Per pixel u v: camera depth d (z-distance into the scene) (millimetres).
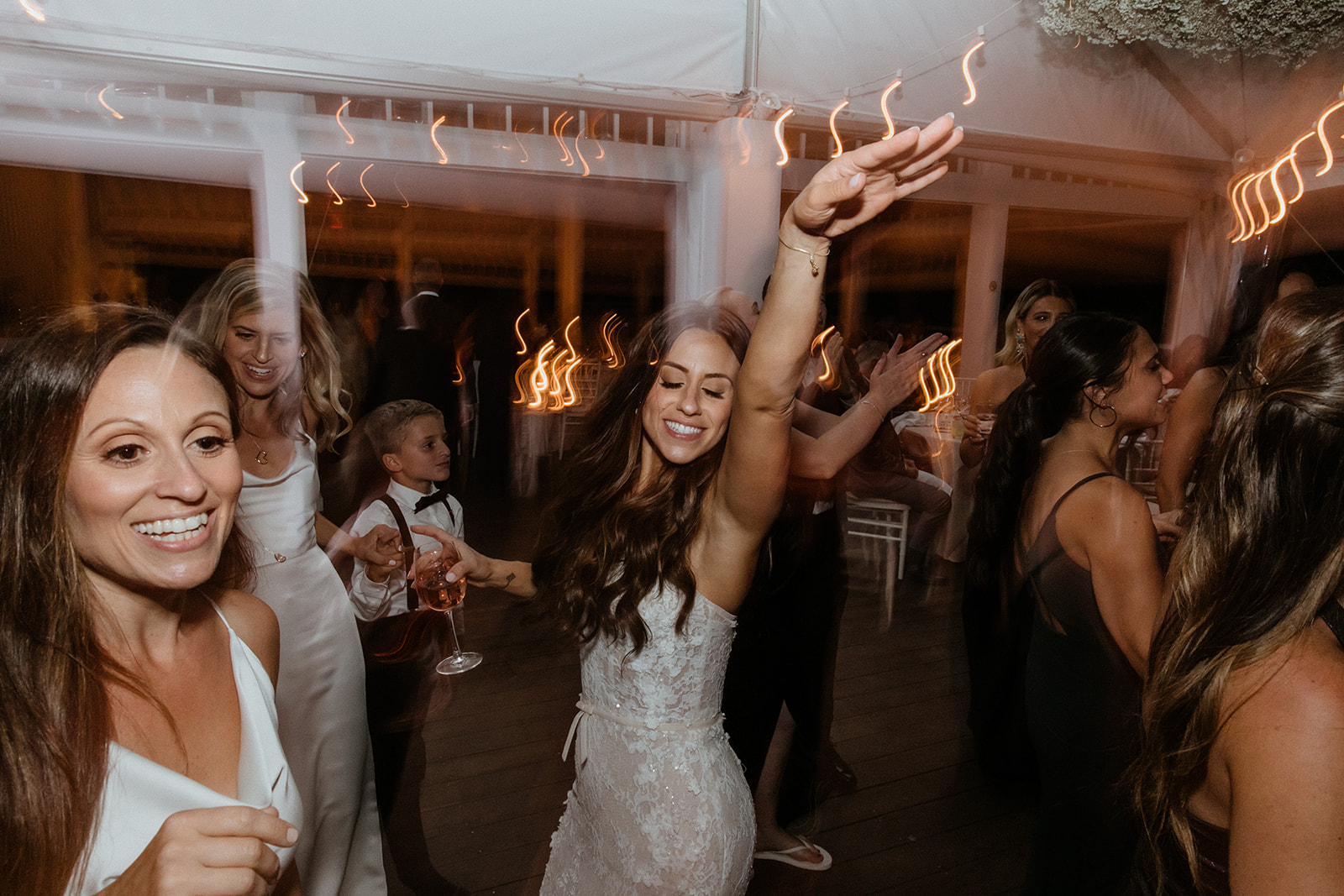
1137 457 3076
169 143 2719
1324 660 675
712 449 1291
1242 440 772
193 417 794
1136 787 873
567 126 3260
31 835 747
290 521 1683
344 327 3627
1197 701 740
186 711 909
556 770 2570
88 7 2154
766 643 1988
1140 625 1417
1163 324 4215
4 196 3869
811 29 2891
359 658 1796
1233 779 706
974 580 2395
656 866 1251
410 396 3750
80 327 779
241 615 1084
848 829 2363
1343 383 689
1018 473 2105
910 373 1942
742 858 1294
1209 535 790
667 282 3531
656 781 1259
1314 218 3480
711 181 3225
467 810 2365
